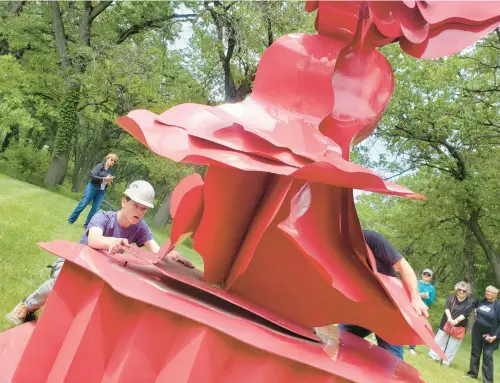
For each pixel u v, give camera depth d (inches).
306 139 103.3
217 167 105.0
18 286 208.2
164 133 99.5
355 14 111.2
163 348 92.7
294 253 107.0
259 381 90.3
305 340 102.6
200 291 108.9
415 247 1146.0
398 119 844.6
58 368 96.4
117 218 141.3
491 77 827.4
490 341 415.2
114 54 862.5
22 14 919.7
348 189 103.5
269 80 111.3
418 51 115.6
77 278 100.9
